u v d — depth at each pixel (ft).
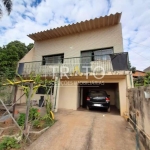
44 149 8.89
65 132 11.99
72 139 10.52
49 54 31.27
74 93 24.72
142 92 9.89
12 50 32.04
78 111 22.18
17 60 31.99
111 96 34.99
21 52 43.93
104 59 24.79
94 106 22.80
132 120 13.78
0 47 36.37
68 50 28.86
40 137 10.87
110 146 9.36
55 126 13.67
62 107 24.95
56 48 30.66
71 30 27.63
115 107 30.01
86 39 27.32
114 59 19.86
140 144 9.55
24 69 30.63
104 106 22.45
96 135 11.32
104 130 12.54
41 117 15.25
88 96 24.11
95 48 25.85
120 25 24.57
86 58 26.45
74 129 12.76
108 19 23.11
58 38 30.96
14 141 9.30
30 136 11.01
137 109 11.62
